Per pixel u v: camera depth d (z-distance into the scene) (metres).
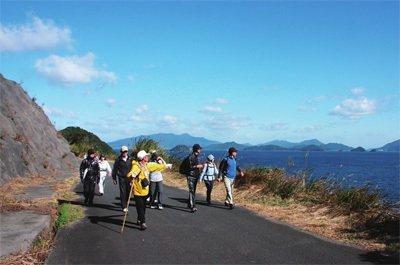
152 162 13.70
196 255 8.73
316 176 16.77
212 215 13.20
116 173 13.58
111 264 8.05
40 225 10.38
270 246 9.53
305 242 9.94
